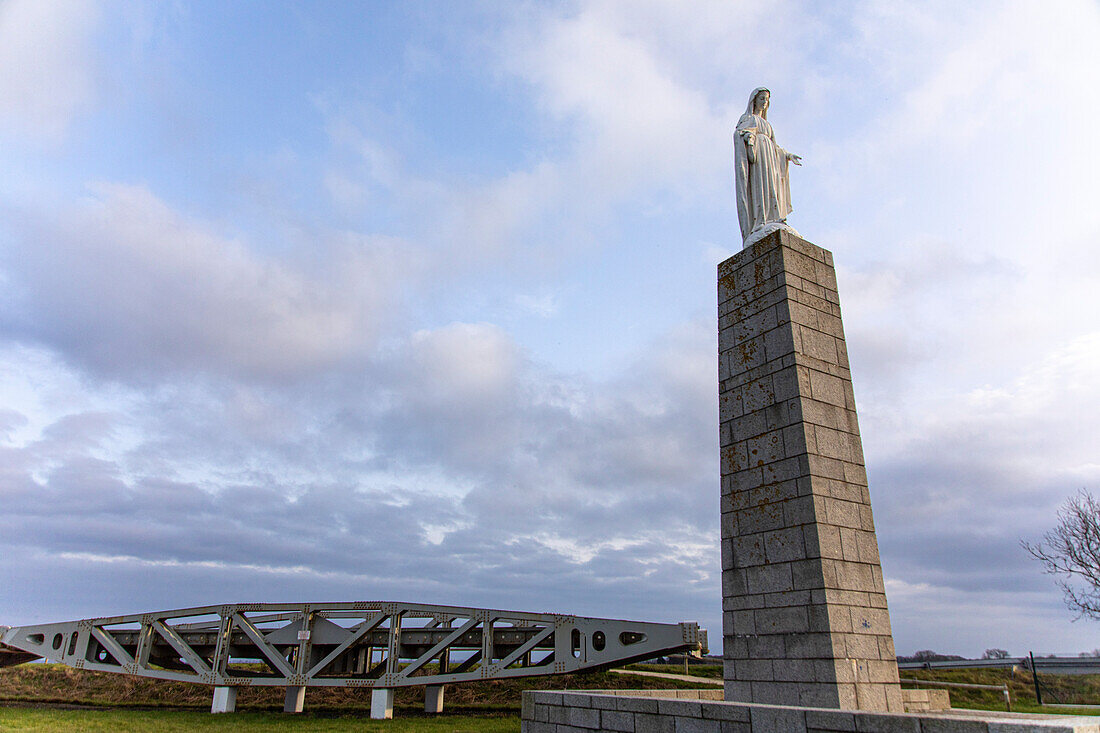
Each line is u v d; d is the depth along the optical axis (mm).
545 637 28781
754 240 19000
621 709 14398
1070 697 37219
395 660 31344
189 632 36562
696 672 46875
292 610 33594
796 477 15867
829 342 17797
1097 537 39469
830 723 10836
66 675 43906
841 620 14492
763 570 16078
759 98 21531
